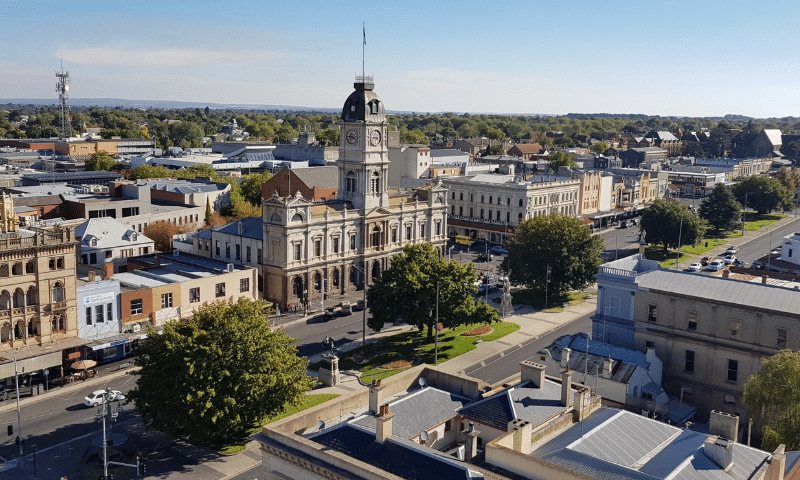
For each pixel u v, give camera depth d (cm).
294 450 4472
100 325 9906
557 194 19588
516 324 11769
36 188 17775
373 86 14025
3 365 8338
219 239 13675
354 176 14050
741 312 7394
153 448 7250
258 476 6688
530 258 12988
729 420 4856
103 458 6506
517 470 4141
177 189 18400
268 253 12756
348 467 4162
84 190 18425
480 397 5475
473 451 4488
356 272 14038
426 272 10281
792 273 12812
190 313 11156
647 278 8238
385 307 10288
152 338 7250
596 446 4497
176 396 6781
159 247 15212
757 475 4209
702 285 7938
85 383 8994
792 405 5900
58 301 9356
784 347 7175
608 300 8488
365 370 9544
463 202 19862
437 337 10312
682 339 7788
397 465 4231
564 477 3931
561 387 5428
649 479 3972
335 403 5225
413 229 15175
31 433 7500
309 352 10294
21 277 8912
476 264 16162
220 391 6881
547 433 4784
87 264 12950
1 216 9350
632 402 7188
